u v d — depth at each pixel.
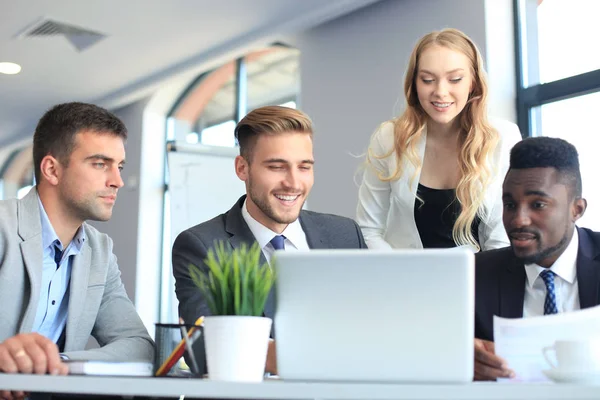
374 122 5.51
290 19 5.94
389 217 3.01
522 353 1.52
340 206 5.71
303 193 2.36
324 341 1.34
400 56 5.36
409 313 1.31
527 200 1.84
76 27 6.12
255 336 1.41
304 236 2.47
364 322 1.33
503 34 4.96
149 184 7.78
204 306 2.20
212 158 6.25
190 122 7.73
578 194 1.87
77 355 1.93
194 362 1.53
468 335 1.30
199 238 2.34
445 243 2.89
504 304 1.95
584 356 1.38
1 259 2.28
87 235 2.49
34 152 2.46
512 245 1.88
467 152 2.82
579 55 4.67
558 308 1.89
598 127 4.52
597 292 1.86
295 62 6.59
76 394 2.00
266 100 6.88
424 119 2.90
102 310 2.46
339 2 5.62
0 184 10.14
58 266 2.41
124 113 8.06
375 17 5.57
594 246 1.93
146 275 7.69
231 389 1.27
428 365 1.30
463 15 5.02
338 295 1.34
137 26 6.09
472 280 1.31
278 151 2.31
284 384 1.27
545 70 4.85
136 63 6.93
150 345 2.19
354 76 5.70
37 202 2.40
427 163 2.92
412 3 5.33
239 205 2.46
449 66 2.75
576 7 4.70
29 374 1.37
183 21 6.00
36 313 2.33
